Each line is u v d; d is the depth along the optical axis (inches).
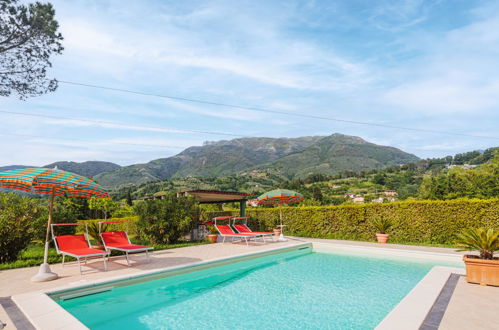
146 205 487.2
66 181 248.4
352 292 243.1
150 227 471.5
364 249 436.5
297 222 622.2
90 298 227.9
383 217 503.2
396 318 157.6
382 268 332.2
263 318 189.2
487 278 223.0
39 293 206.5
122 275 260.2
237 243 504.7
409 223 477.4
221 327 175.6
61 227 472.7
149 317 191.9
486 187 1499.8
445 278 241.6
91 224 395.5
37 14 495.5
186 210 509.0
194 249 428.1
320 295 236.2
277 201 619.2
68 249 293.7
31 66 521.3
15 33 482.9
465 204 429.7
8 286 228.8
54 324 153.4
